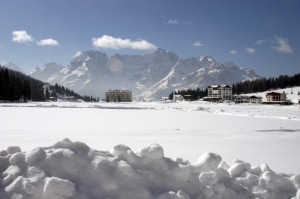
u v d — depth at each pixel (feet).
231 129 78.23
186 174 16.05
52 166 14.35
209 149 45.83
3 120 99.86
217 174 17.25
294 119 120.88
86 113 154.92
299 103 416.26
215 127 84.43
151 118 122.83
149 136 61.36
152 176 15.44
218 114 158.92
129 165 15.29
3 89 337.93
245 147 48.21
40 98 573.33
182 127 83.61
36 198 13.05
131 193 14.29
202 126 87.35
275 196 17.26
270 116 140.15
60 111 170.71
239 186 17.24
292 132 71.61
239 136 63.10
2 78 339.98
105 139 55.67
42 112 155.12
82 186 13.91
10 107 215.31
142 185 14.87
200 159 18.03
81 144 16.10
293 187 18.08
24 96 392.68
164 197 14.33
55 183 13.05
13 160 14.65
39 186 13.39
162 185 15.30
